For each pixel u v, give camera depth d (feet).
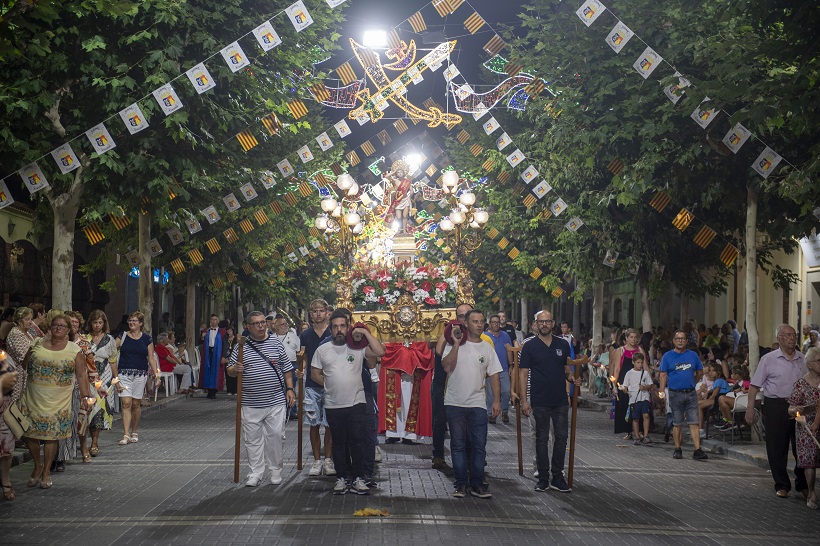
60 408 44.11
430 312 62.69
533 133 99.04
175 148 67.15
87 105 64.69
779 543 34.68
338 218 66.44
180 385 117.50
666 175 69.82
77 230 121.39
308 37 83.10
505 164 106.01
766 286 110.32
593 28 68.90
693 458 59.26
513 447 61.62
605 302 187.52
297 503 40.42
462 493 42.39
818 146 49.03
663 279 92.12
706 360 77.00
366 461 44.16
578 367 46.01
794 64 53.47
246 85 69.15
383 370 61.93
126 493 42.70
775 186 64.28
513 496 43.16
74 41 62.85
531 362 45.34
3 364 30.91
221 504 40.04
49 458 44.21
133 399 62.54
